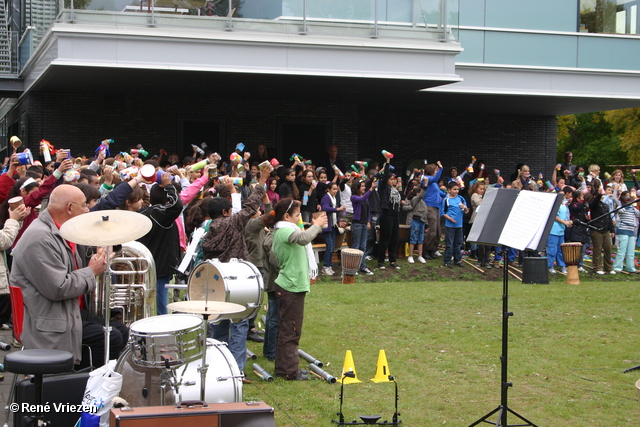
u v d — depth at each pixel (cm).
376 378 704
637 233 1903
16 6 1752
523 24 1806
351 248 1429
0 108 2395
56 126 1631
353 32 1442
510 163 2234
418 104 1958
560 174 1931
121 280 611
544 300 1150
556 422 602
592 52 1845
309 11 1416
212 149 1769
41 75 1405
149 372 478
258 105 1803
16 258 511
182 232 859
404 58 1465
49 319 507
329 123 1864
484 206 582
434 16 1490
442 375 727
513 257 1602
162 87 1574
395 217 1480
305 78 1465
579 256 1418
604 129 4400
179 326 466
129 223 492
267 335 755
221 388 492
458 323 963
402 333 899
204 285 646
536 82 1792
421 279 1456
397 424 575
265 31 1387
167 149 1727
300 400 630
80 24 1276
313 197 1392
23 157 830
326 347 822
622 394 679
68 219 525
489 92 1753
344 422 575
